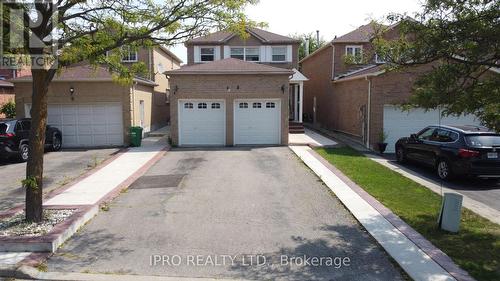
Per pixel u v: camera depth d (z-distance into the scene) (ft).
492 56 21.43
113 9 26.58
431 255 20.93
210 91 65.41
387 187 36.52
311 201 31.78
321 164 48.14
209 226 25.77
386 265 20.12
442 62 23.99
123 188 36.19
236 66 67.26
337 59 87.97
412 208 29.68
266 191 34.94
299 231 24.94
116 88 66.28
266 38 95.04
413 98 24.03
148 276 18.93
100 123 67.05
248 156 54.75
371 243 22.97
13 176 43.86
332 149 61.72
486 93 22.02
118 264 20.21
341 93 81.51
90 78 65.41
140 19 26.96
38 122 24.70
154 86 90.33
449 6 21.89
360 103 68.74
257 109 66.28
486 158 38.68
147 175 42.47
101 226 25.80
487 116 22.52
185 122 66.03
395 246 22.21
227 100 65.51
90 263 20.33
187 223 26.35
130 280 18.53
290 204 30.89
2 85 83.30
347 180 39.34
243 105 66.18
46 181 40.19
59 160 53.26
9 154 51.42
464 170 39.22
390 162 52.42
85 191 35.09
